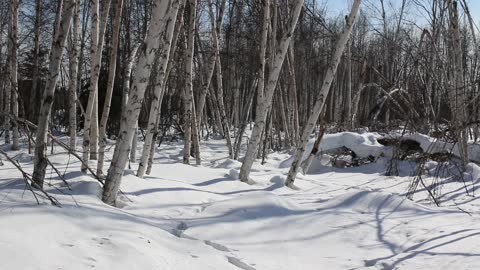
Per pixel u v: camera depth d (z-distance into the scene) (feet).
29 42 69.26
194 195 20.56
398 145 34.55
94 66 26.37
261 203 19.13
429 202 25.13
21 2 56.85
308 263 14.12
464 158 33.37
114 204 17.31
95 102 29.43
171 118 64.18
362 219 19.06
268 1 31.65
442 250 15.28
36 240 10.98
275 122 57.77
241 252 14.48
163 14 16.79
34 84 51.93
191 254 13.29
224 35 65.05
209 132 71.51
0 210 12.45
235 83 71.36
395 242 16.37
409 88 60.75
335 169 38.14
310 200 22.89
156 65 40.63
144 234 13.56
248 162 26.94
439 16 55.88
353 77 87.25
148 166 26.66
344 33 26.21
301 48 66.74
